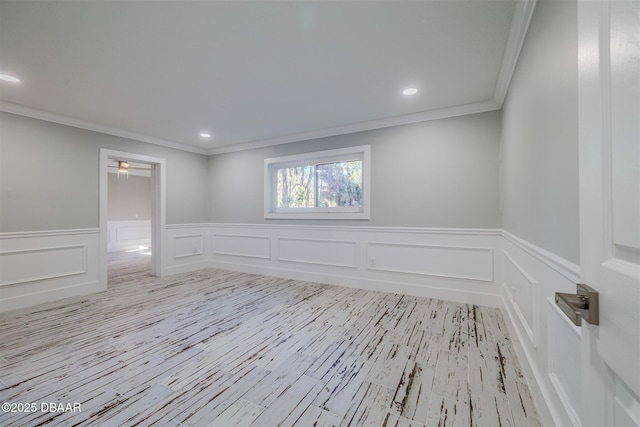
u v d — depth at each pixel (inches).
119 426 50.1
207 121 132.4
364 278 139.7
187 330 91.2
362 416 52.6
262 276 168.7
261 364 70.7
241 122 134.0
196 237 187.3
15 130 113.0
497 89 97.3
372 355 74.8
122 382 63.1
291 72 86.7
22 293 114.2
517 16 60.4
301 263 158.9
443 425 50.2
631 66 16.8
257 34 68.1
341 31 67.1
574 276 36.1
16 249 113.2
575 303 22.0
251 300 122.1
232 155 184.7
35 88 96.3
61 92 99.7
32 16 60.5
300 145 157.6
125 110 117.5
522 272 66.7
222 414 53.2
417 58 78.9
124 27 64.9
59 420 51.4
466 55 77.2
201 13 60.5
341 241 146.3
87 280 133.1
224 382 63.2
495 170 110.9
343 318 101.0
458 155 117.6
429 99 107.3
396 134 130.8
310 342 82.5
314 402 56.5
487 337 85.0
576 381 36.2
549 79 46.6
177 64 81.6
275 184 173.0
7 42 70.1
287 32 67.3
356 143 140.9
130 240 296.2
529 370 60.0
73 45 71.7
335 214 147.9
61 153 125.9
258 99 107.0
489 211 112.3
